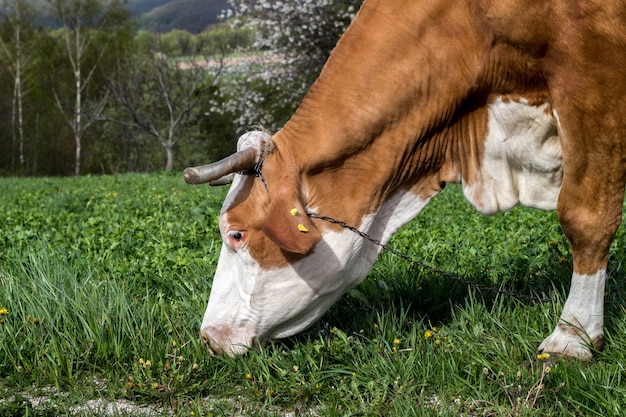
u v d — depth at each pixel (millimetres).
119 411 4484
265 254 4590
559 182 4781
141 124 45406
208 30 45250
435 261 6812
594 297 4648
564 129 4414
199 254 7367
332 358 4930
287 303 4711
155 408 4523
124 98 46188
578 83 4277
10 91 60156
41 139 56594
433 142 4691
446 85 4512
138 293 6191
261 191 4492
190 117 49312
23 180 27609
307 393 4520
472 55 4465
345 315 5664
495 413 4203
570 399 4172
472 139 4762
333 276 4691
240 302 4785
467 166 4824
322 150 4484
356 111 4477
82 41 60344
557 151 4648
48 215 11469
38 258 6727
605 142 4340
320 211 4574
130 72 50125
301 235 4340
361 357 4973
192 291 6012
